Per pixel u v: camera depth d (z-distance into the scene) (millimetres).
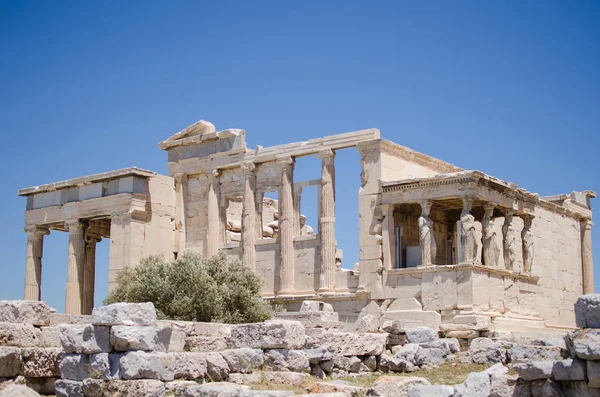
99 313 19656
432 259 38469
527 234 42594
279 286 44188
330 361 24297
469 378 18312
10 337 21625
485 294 37000
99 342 19594
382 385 19906
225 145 47344
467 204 37344
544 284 45406
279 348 23062
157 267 37375
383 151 41188
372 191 40812
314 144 43469
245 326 23703
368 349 26375
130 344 19219
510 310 39062
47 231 51562
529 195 42344
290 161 44375
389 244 39812
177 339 22812
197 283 36125
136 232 46094
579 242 50875
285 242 43812
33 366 20984
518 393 17562
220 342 23922
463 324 33375
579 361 16562
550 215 47062
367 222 40719
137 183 46719
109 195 47312
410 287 38438
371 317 33219
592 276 50906
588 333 16562
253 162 45938
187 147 49188
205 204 48312
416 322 37344
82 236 49031
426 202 38750
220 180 47844
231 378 21203
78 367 19766
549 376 17156
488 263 38562
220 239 47031
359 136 41719
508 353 26578
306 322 30625
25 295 50531
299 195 44812
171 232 48469
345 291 41812
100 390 18984
